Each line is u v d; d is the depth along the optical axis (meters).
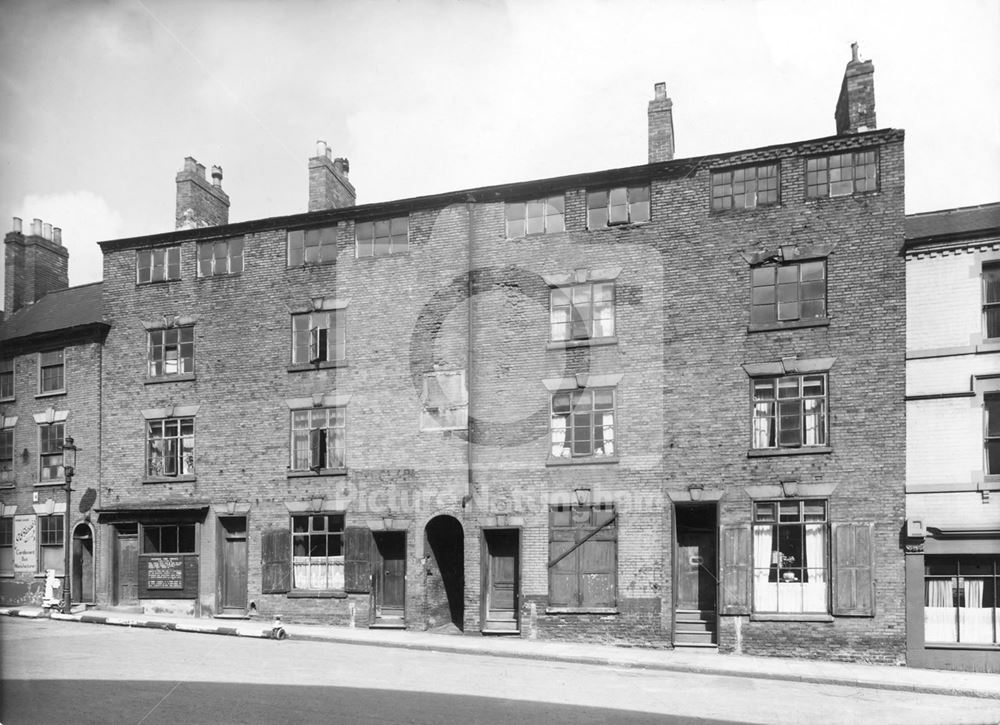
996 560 17.22
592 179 20.73
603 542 19.61
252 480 22.75
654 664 16.73
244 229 23.83
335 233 23.05
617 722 12.10
